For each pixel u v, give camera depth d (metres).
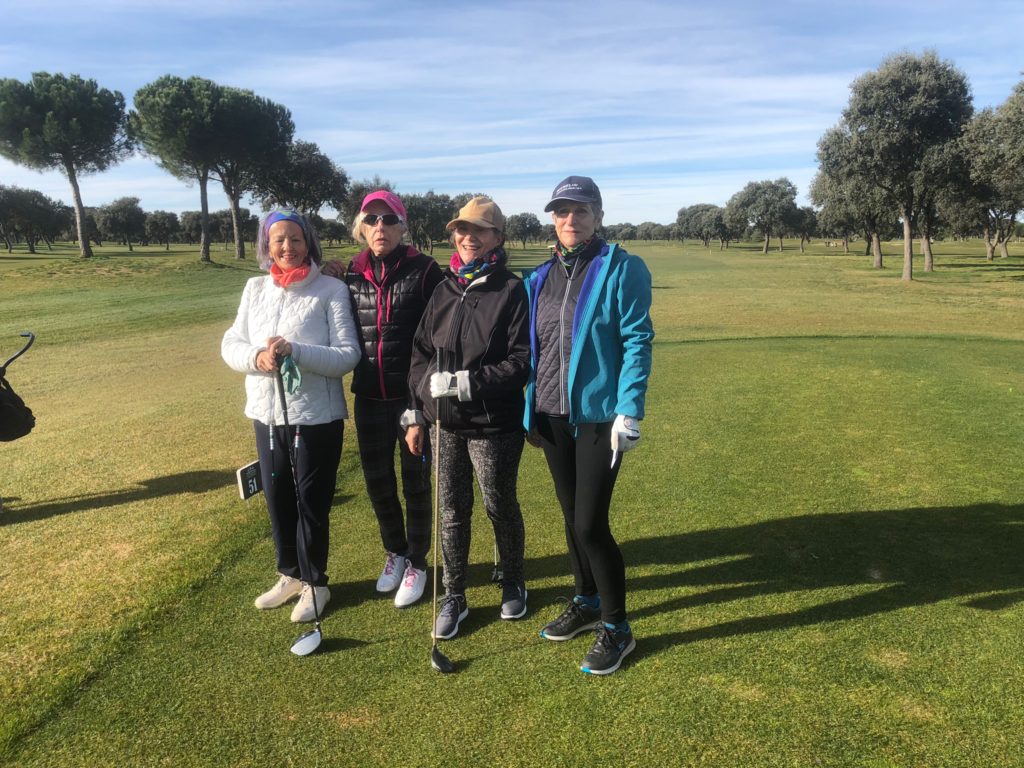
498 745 2.17
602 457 2.58
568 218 2.60
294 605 3.10
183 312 18.61
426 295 3.09
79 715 2.35
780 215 79.06
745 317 15.49
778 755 2.09
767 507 4.09
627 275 2.56
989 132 24.62
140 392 8.36
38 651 2.72
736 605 2.98
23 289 25.55
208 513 4.20
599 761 2.09
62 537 3.87
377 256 3.09
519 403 2.84
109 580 3.32
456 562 2.90
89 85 37.81
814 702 2.33
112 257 40.06
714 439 5.52
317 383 2.94
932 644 2.64
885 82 27.84
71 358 11.30
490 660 2.65
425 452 3.14
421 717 2.32
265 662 2.64
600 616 2.85
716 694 2.39
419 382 2.92
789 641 2.69
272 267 3.08
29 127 36.16
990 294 22.67
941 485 4.40
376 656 2.68
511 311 2.75
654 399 7.02
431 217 65.56
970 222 49.56
